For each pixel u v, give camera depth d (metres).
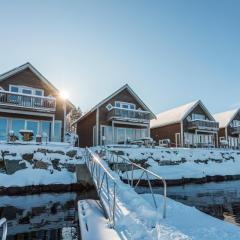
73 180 15.80
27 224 9.00
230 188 17.92
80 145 31.33
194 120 33.16
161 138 36.50
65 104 24.06
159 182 18.94
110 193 9.93
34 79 23.33
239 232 5.93
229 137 38.97
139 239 5.68
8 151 15.87
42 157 16.44
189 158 22.77
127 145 24.30
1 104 20.59
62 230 8.35
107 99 27.45
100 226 6.95
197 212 7.84
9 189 14.32
